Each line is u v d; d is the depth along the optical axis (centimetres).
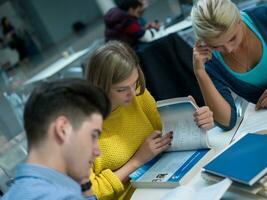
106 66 112
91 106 73
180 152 120
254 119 127
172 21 388
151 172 113
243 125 126
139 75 126
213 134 127
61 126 69
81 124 70
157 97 186
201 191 92
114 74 112
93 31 631
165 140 122
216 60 135
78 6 677
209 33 115
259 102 132
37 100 71
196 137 117
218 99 129
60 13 718
